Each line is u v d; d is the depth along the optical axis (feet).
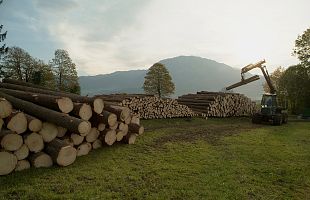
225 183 24.61
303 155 36.47
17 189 20.29
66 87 156.56
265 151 37.73
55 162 25.70
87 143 30.91
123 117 35.29
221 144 41.19
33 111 28.50
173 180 24.66
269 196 22.72
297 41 130.21
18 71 141.90
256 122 74.23
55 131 27.04
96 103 31.83
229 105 82.53
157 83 164.76
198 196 21.58
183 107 68.28
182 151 35.24
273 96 74.43
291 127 69.00
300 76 125.59
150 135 44.24
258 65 82.94
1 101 23.39
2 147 22.91
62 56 157.07
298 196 23.15
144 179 24.54
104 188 21.89
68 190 20.98
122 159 29.94
